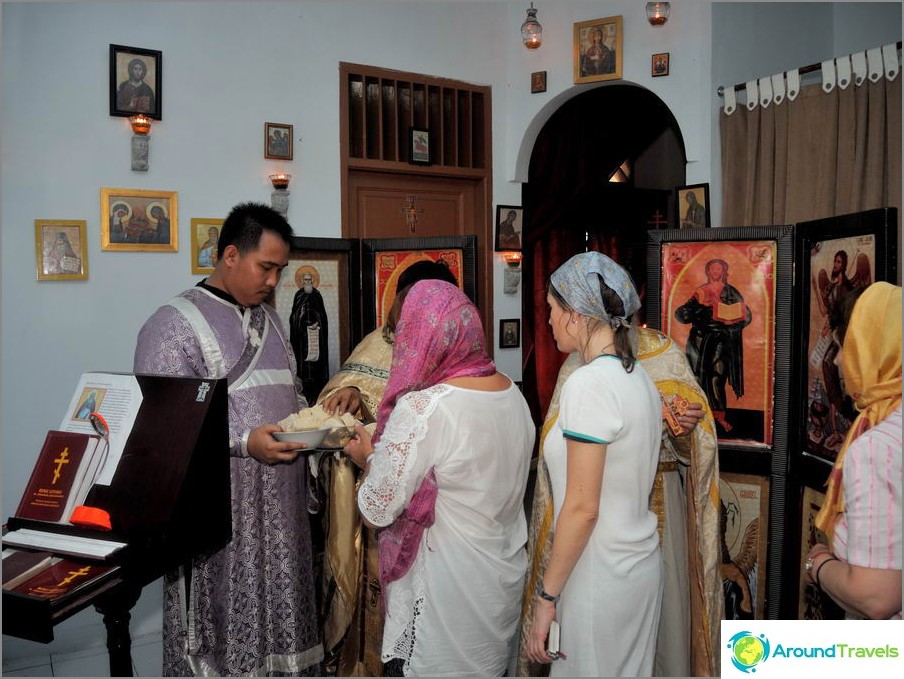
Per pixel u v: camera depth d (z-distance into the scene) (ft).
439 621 4.94
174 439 4.97
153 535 4.68
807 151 12.30
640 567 4.90
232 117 12.18
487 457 4.89
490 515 4.98
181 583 6.25
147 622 10.40
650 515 5.17
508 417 5.04
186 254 11.69
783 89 12.50
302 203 13.05
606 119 16.70
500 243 15.57
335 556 7.59
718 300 8.29
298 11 12.87
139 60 11.07
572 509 4.63
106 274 10.92
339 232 13.51
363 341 8.42
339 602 7.60
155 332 6.27
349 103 13.88
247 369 6.59
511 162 15.75
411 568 5.09
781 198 12.69
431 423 4.77
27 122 10.17
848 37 15.98
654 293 8.64
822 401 7.32
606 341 4.97
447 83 14.90
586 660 4.86
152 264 11.35
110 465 5.01
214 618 6.44
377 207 14.60
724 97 13.32
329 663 7.72
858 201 11.66
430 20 14.61
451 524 4.92
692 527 6.63
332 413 7.49
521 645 6.05
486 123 15.48
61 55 10.43
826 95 12.02
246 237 6.41
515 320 15.98
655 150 16.48
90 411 5.23
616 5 14.37
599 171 16.69
